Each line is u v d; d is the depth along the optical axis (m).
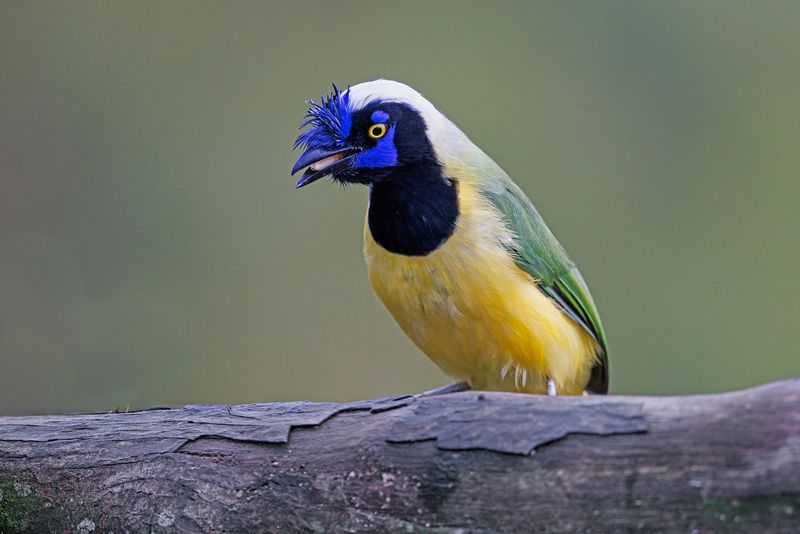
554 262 9.01
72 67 16.47
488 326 8.62
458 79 16.89
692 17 16.06
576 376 9.59
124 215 16.25
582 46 16.45
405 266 8.62
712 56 15.98
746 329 15.20
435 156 8.67
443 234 8.51
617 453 5.82
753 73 15.92
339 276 15.84
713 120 15.94
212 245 16.22
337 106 8.83
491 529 6.02
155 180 16.41
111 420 6.99
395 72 17.06
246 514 6.50
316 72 17.02
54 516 6.81
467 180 8.71
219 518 6.54
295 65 17.00
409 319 8.88
